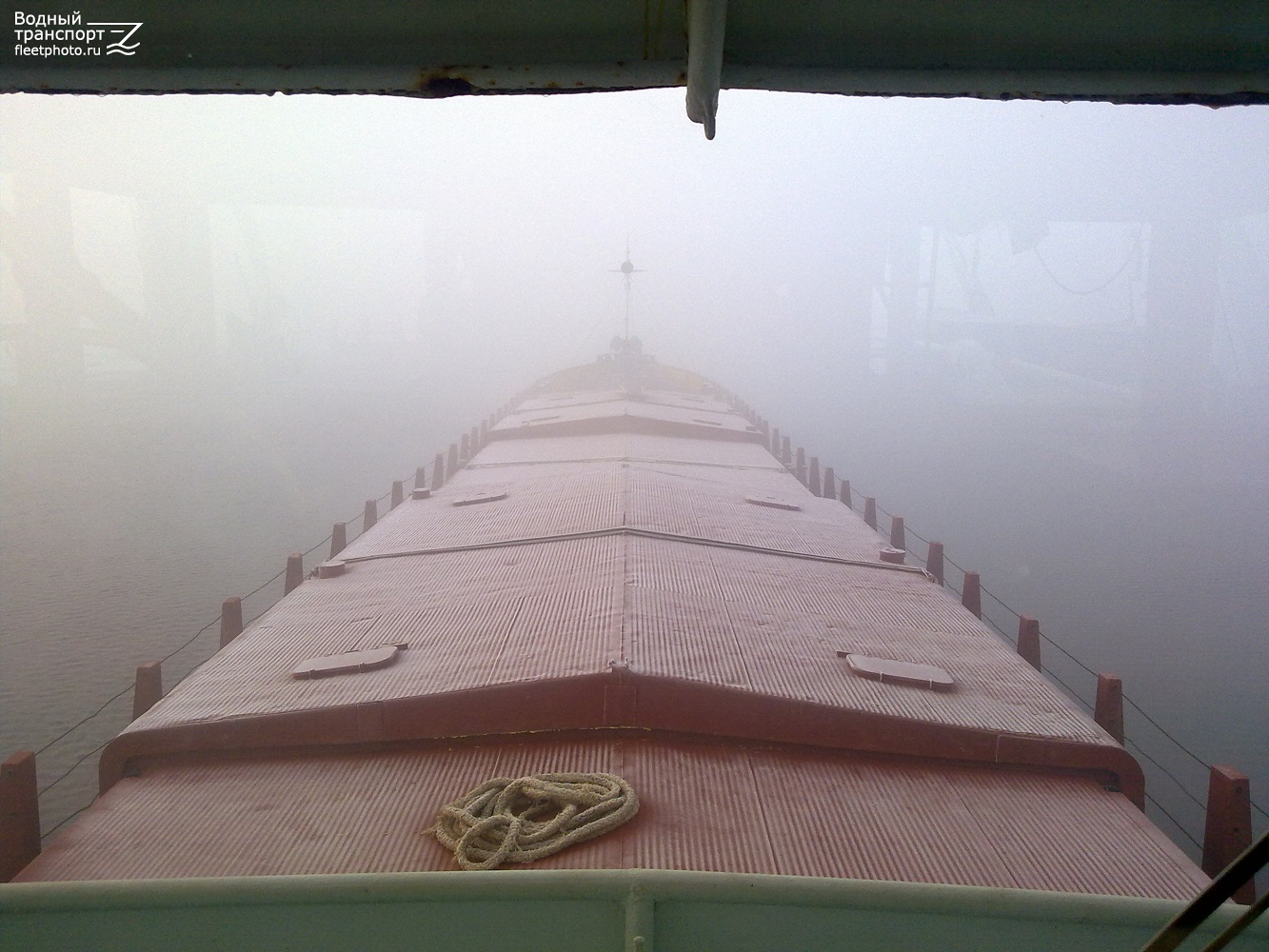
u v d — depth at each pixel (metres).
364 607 6.65
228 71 2.11
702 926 2.41
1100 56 2.01
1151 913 2.43
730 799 4.24
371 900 2.39
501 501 10.16
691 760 4.55
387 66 2.11
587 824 3.88
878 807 4.30
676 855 3.78
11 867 4.51
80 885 2.39
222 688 5.26
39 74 2.13
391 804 4.24
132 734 4.68
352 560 8.09
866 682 5.27
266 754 4.76
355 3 1.96
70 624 12.32
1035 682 5.58
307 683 5.23
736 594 6.58
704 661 5.19
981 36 1.98
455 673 5.13
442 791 4.35
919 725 4.75
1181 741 9.98
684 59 2.06
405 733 4.75
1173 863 4.05
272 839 4.01
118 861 3.87
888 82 2.09
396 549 8.38
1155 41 1.97
